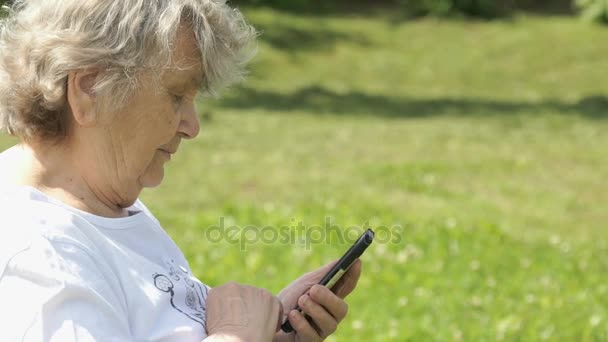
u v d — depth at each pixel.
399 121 27.41
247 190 17.36
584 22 43.69
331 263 4.35
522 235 15.66
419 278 12.58
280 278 12.00
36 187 3.44
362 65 36.84
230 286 3.79
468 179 19.98
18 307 3.09
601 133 26.97
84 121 3.38
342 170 19.77
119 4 3.33
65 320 3.12
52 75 3.31
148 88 3.41
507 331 10.66
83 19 3.30
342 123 26.22
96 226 3.45
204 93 3.64
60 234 3.27
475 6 44.62
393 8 45.50
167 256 3.81
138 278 3.50
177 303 3.63
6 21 3.45
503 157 22.58
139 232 3.69
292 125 25.08
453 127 26.56
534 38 41.44
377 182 18.88
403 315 11.15
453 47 40.28
